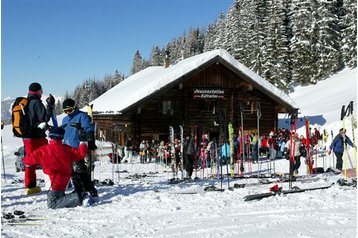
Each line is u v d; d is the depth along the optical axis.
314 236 4.88
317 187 9.29
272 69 60.00
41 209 7.41
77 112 8.47
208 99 33.00
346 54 63.28
